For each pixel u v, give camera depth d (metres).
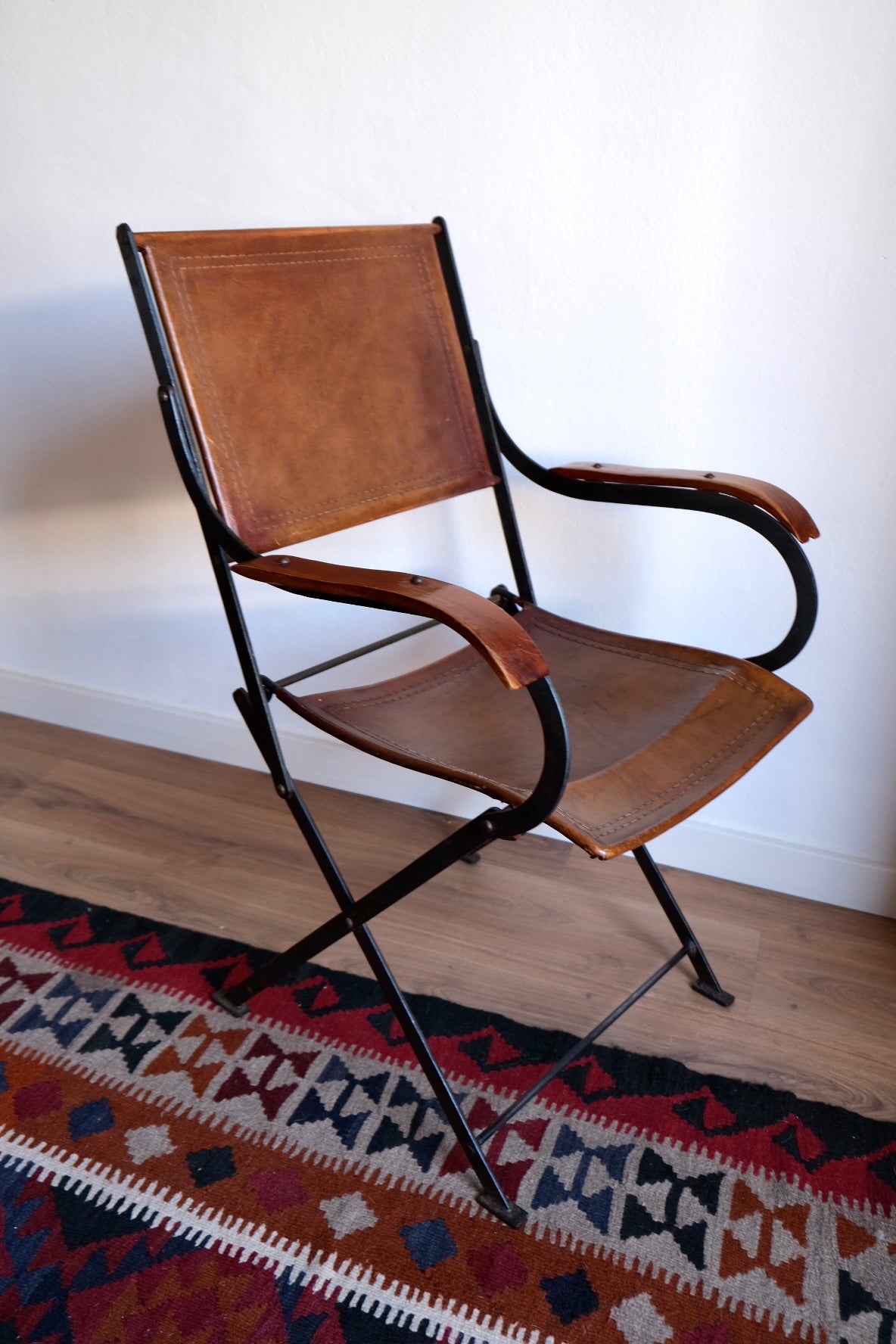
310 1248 1.09
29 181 1.63
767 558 1.47
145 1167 1.17
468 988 1.45
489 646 0.86
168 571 1.86
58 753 2.01
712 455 1.45
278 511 1.18
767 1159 1.20
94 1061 1.31
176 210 1.59
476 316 1.49
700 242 1.34
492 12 1.32
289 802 1.19
